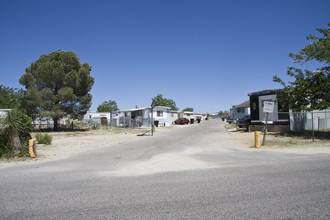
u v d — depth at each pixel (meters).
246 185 5.37
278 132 18.67
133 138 18.91
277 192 4.82
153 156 9.99
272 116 19.98
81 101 28.67
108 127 36.72
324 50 15.26
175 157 9.57
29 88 26.44
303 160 8.02
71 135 22.41
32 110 26.80
